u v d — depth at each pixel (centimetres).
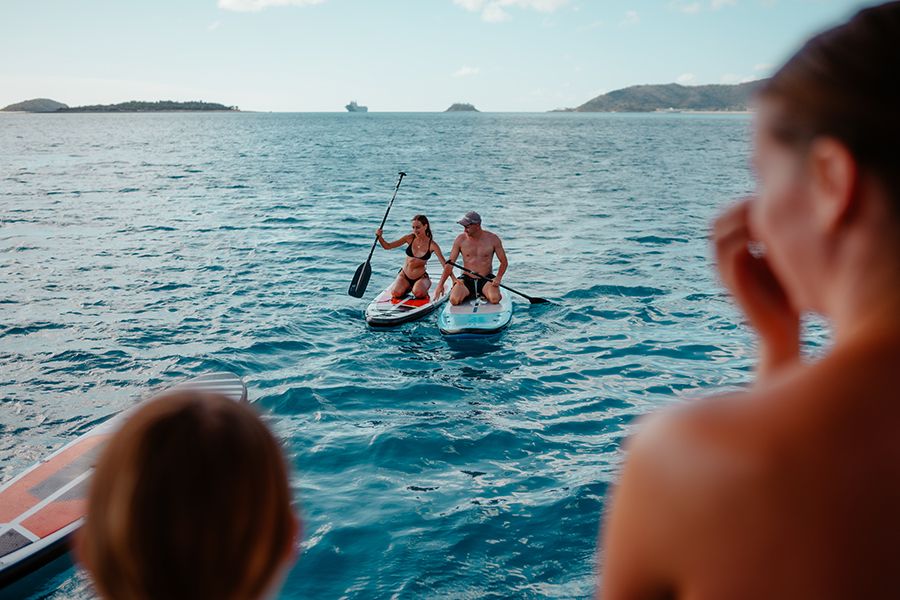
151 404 74
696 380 760
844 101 52
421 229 1036
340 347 869
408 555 449
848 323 55
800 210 57
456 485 536
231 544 69
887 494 48
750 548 50
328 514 495
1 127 12262
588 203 2316
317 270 1300
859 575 48
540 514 492
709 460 52
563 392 727
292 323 959
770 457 50
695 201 2372
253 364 804
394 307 995
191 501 67
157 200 2341
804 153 55
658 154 5028
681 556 52
